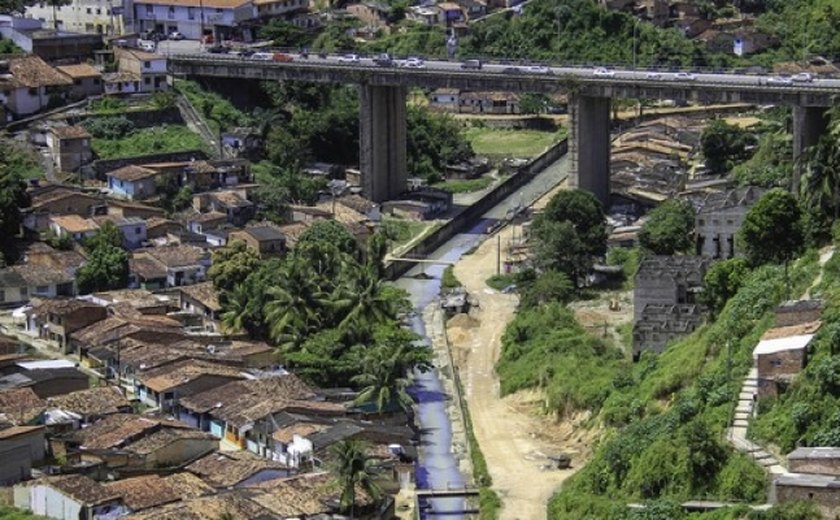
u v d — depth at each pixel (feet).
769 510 595.06
